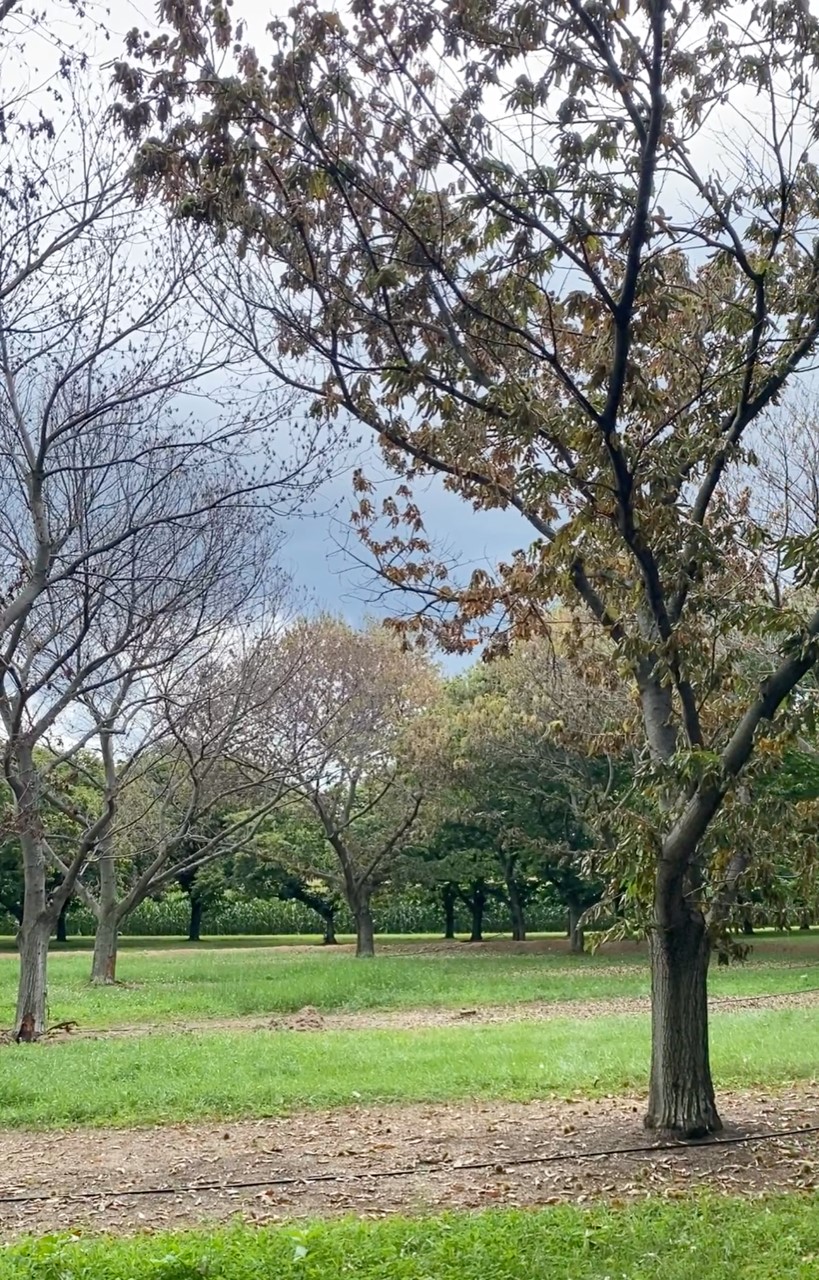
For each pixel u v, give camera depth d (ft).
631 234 28.17
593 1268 21.90
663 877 31.40
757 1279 21.24
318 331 32.86
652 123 27.61
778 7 29.58
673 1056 33.09
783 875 34.78
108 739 83.82
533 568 34.81
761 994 75.61
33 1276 21.61
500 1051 48.39
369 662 106.42
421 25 28.48
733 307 32.73
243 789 87.61
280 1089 40.98
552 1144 32.71
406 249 31.68
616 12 28.27
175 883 169.37
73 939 176.04
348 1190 28.99
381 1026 62.54
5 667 34.27
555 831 117.39
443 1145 33.22
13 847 144.97
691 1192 27.12
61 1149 34.50
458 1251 22.57
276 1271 21.68
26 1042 58.65
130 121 29.32
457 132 29.40
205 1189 29.43
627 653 30.60
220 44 29.17
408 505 37.40
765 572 39.96
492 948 128.26
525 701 107.14
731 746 29.60
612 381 28.71
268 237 30.48
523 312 32.73
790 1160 30.35
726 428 34.30
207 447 38.29
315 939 172.96
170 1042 54.13
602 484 29.63
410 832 118.32
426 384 31.89
